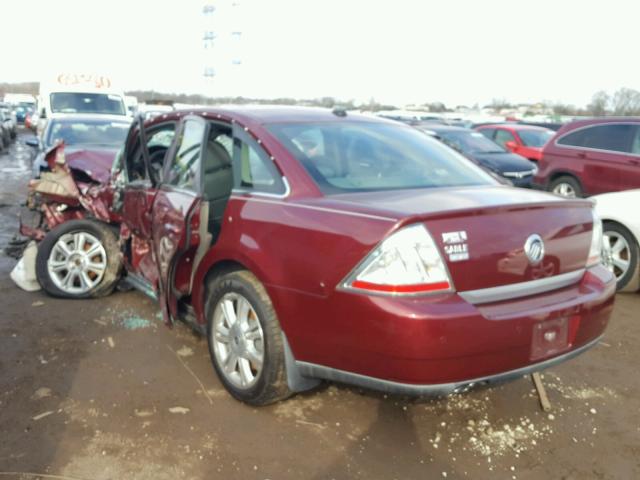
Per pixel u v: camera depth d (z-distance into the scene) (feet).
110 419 11.05
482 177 12.94
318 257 9.72
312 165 11.25
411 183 11.68
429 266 8.96
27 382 12.38
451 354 8.87
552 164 33.40
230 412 11.39
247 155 12.01
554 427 11.24
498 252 9.52
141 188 14.80
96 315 16.29
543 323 9.63
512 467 10.00
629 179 29.58
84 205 17.61
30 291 18.03
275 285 10.36
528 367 9.68
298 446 10.37
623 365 14.06
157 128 15.39
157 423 10.96
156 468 9.67
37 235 19.40
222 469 9.70
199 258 12.44
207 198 12.07
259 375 10.96
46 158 18.24
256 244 10.78
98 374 12.82
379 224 9.16
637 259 18.97
